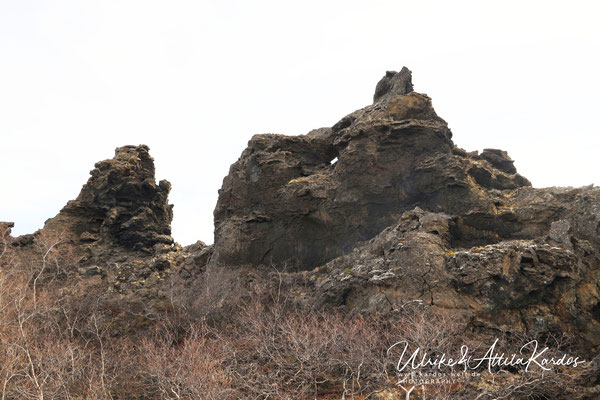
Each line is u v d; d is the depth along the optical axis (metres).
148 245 36.06
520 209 21.36
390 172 24.31
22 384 15.20
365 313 18.30
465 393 13.61
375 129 24.89
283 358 16.45
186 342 16.94
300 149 29.19
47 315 20.89
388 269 18.91
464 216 21.55
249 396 14.43
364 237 24.06
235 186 29.08
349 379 15.59
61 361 16.09
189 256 32.72
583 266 17.80
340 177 25.53
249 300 23.27
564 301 16.97
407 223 20.56
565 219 19.91
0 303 18.14
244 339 19.00
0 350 16.19
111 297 28.78
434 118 25.16
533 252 17.53
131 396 16.19
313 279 23.12
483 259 17.41
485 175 25.34
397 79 28.39
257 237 27.23
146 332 22.02
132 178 37.69
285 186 27.22
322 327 17.58
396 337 15.98
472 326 16.70
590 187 21.03
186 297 25.25
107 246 35.53
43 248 32.84
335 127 28.98
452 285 17.55
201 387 13.77
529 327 16.64
